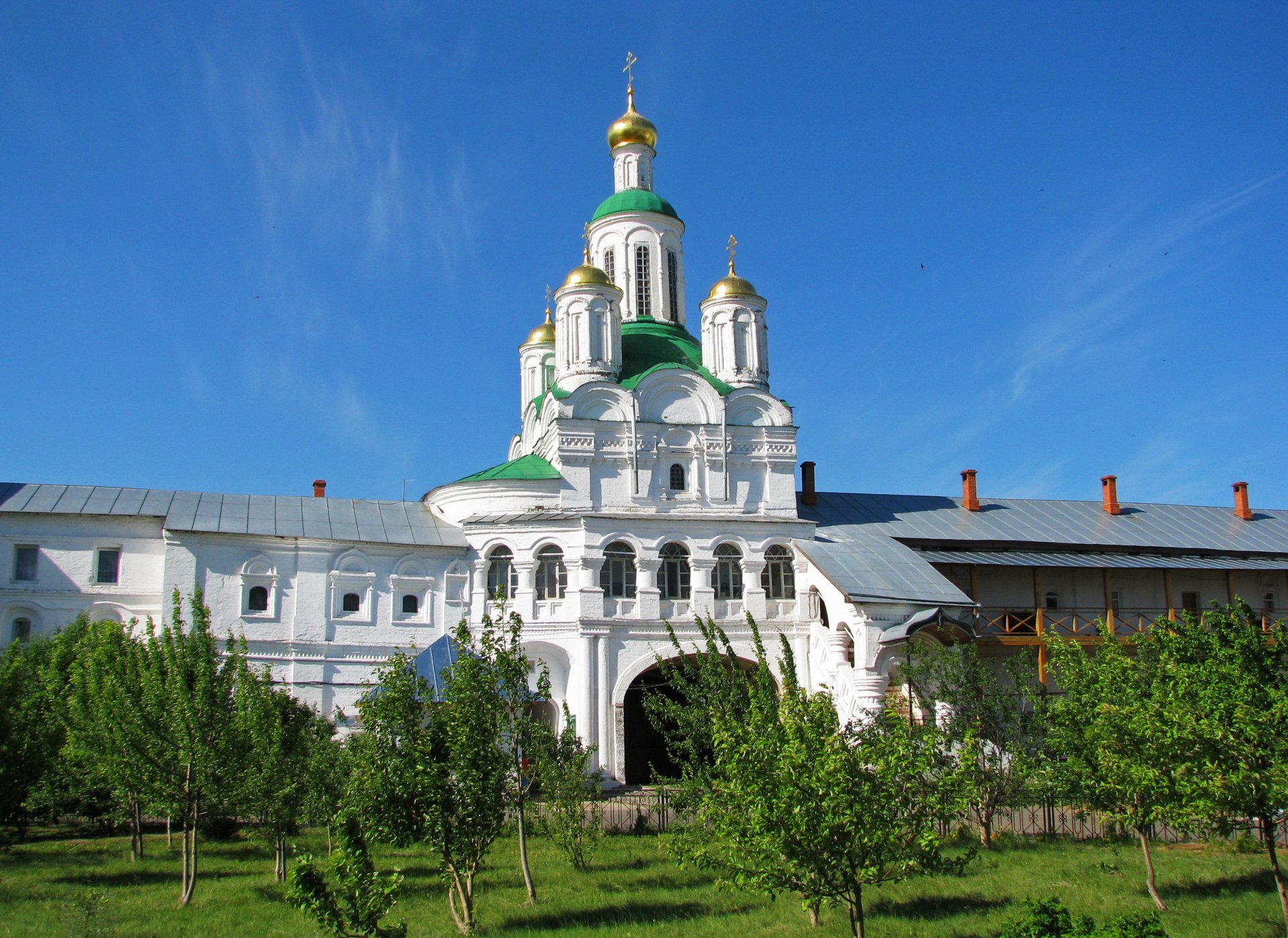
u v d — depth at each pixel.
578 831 29.39
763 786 18.41
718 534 47.88
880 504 55.28
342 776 29.77
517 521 46.56
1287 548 57.09
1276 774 19.98
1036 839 31.97
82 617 40.59
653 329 55.19
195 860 26.36
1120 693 24.61
